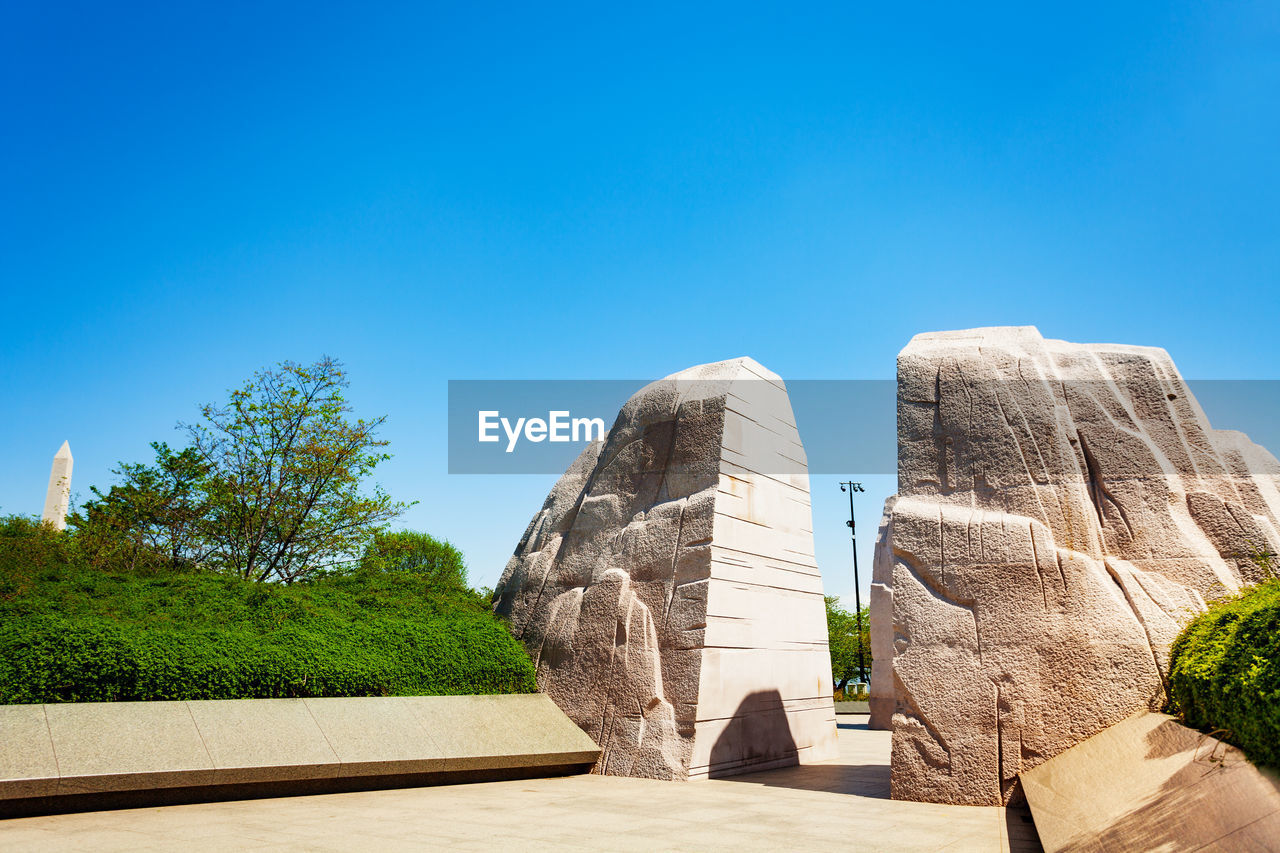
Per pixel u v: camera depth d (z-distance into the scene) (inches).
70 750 308.3
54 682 333.4
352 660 419.2
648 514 508.1
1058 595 353.7
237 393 622.8
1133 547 365.7
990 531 372.8
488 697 455.5
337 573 624.1
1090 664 339.6
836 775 451.5
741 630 474.6
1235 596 327.9
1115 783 261.0
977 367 412.8
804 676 532.1
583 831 286.0
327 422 639.8
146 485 614.9
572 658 487.8
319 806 329.4
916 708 359.9
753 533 501.4
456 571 849.5
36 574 426.9
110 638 353.7
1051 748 334.6
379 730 389.7
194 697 364.2
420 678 441.1
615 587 490.0
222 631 397.4
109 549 568.7
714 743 438.0
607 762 445.7
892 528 393.1
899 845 264.1
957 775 344.5
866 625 1752.0
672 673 448.8
